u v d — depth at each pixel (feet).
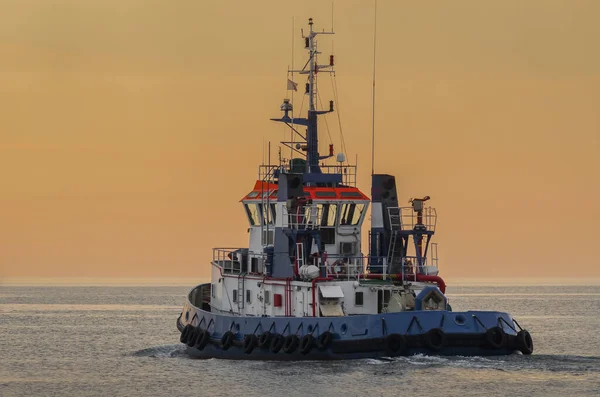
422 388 639.35
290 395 631.15
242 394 644.27
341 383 654.53
